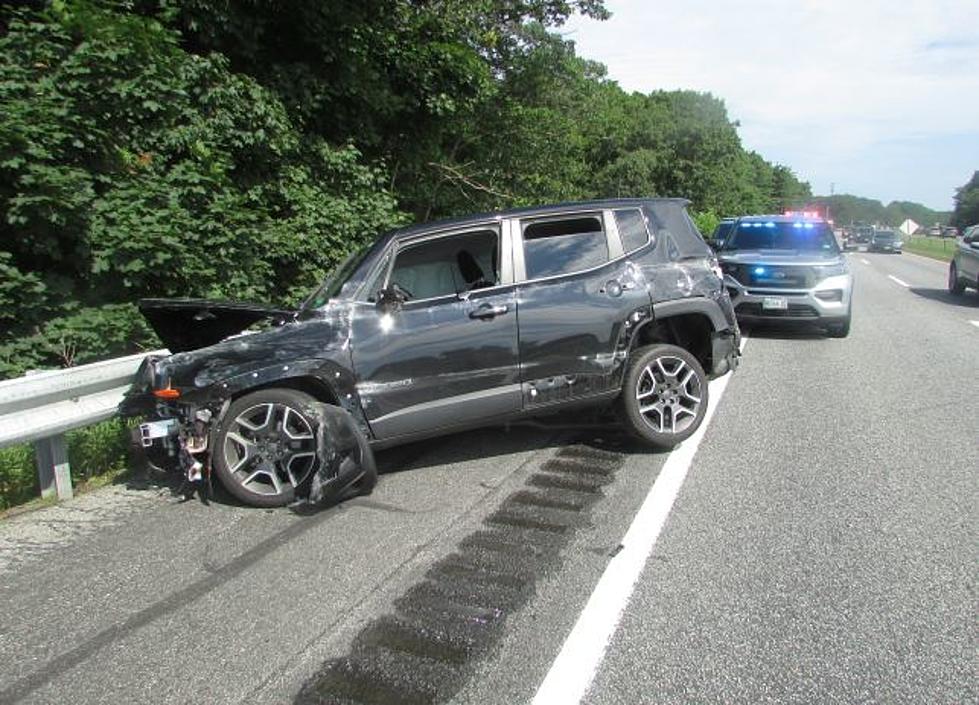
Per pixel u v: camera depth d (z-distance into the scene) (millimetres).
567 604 3443
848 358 9648
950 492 4777
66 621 3420
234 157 10047
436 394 5113
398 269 5176
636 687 2812
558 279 5418
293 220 10305
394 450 5949
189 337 5656
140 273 7359
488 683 2867
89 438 5457
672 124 57844
